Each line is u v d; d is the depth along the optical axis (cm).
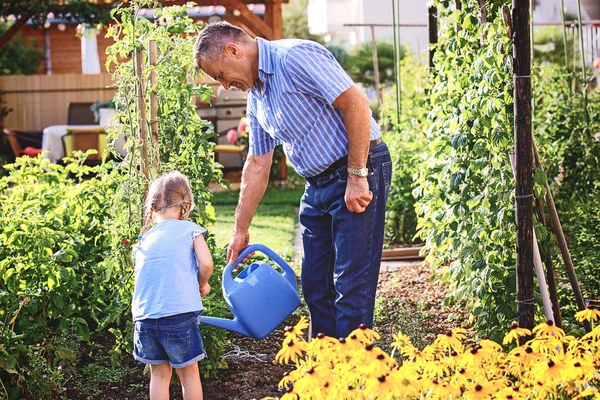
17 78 1288
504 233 382
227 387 370
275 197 1052
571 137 693
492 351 253
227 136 1203
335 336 341
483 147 396
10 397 344
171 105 402
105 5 1102
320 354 250
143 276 321
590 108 746
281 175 1189
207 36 309
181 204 339
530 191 336
